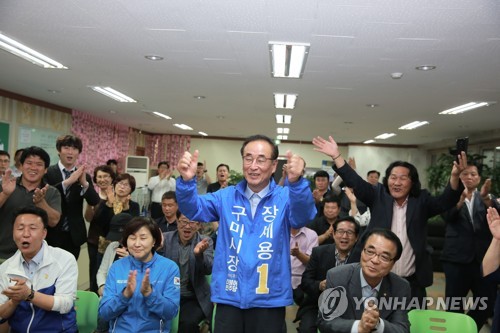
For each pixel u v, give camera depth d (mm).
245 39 3678
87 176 3641
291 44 3740
